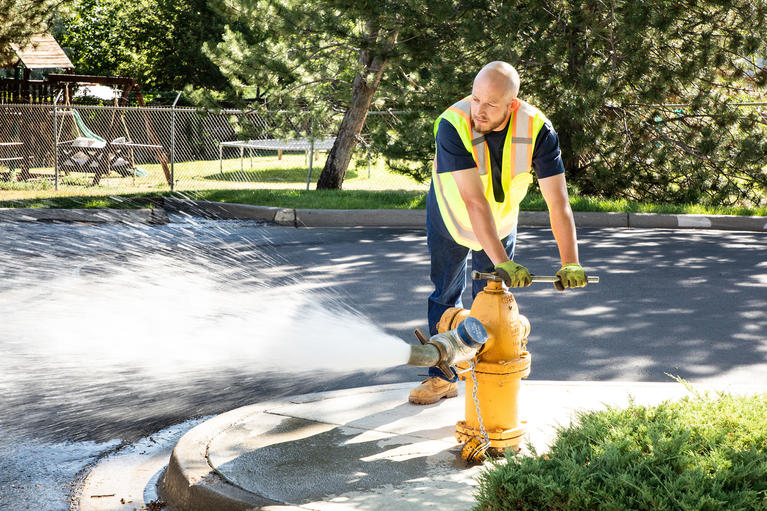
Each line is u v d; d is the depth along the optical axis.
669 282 8.15
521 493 2.39
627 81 13.61
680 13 12.73
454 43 14.01
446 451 3.61
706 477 2.32
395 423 4.00
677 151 14.84
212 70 34.09
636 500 2.24
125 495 3.49
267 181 20.81
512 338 3.44
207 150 27.83
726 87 14.37
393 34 14.06
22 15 16.91
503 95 3.29
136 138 27.89
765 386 5.00
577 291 7.70
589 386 4.60
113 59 36.88
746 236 11.36
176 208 13.66
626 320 6.68
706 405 3.02
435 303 4.25
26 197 14.43
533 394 4.45
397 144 15.65
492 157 3.48
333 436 3.81
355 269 8.65
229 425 3.97
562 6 13.45
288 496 3.13
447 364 3.28
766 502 2.23
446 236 3.95
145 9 35.03
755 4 13.48
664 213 12.71
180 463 3.47
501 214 3.73
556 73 13.32
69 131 21.94
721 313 6.92
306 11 14.41
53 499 3.45
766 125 14.80
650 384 4.65
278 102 15.91
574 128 14.17
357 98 15.61
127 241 10.16
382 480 3.28
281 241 10.55
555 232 3.51
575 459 2.49
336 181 16.03
